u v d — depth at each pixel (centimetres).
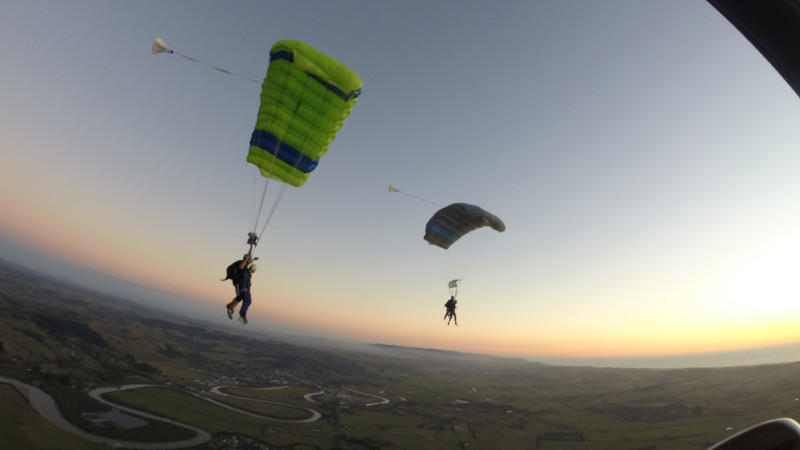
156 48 812
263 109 1118
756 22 194
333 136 1155
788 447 110
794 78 180
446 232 1877
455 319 1839
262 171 1191
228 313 979
